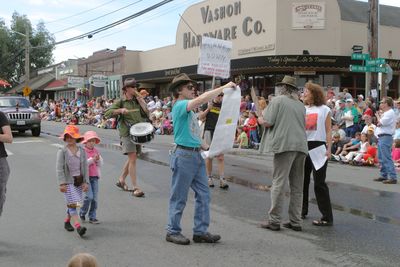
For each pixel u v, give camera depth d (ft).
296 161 21.26
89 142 22.40
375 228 21.89
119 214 24.36
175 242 19.56
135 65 121.19
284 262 17.34
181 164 19.22
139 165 41.14
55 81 178.09
